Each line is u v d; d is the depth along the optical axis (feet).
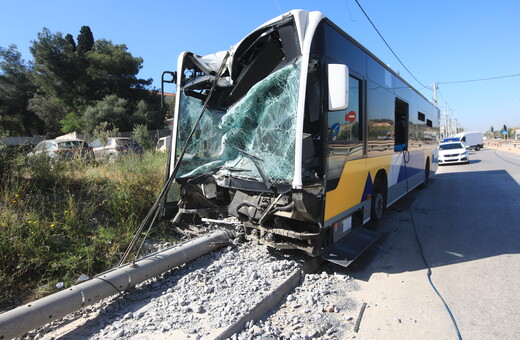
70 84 103.04
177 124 17.75
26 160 19.35
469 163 72.95
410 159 29.63
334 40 14.73
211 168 16.60
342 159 15.23
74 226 15.69
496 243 18.39
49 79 100.42
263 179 13.70
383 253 18.03
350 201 16.29
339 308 11.95
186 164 17.89
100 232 16.07
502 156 86.69
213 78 16.39
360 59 17.53
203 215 17.83
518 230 20.33
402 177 26.86
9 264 12.34
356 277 14.90
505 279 13.93
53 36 99.40
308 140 13.07
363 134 17.84
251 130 14.85
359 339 10.13
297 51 13.10
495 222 22.52
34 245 13.52
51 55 96.37
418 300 12.59
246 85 15.49
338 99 12.71
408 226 23.15
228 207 16.05
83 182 20.84
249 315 10.57
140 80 110.93
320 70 13.39
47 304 9.59
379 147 20.53
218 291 12.26
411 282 14.20
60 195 18.19
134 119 93.25
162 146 46.03
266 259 15.40
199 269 14.24
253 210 14.78
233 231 17.56
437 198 33.01
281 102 13.62
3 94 108.99
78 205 17.33
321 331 10.34
